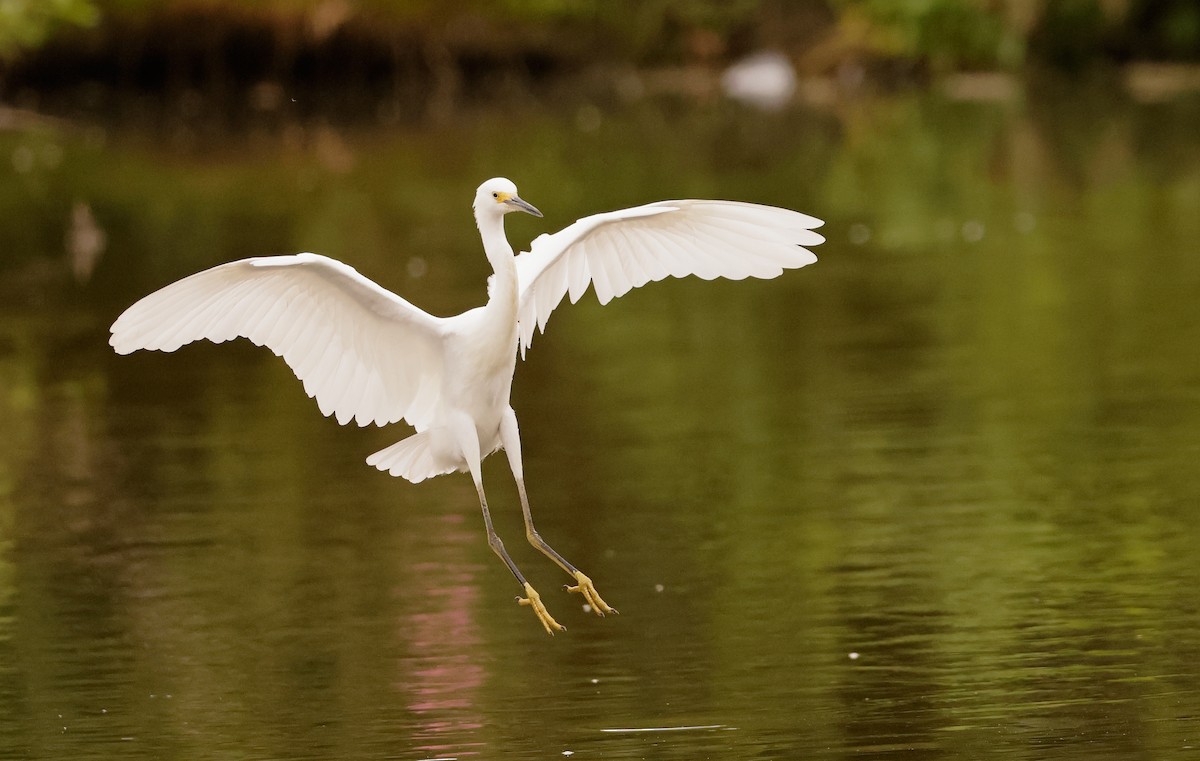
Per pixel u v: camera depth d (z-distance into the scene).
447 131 39.56
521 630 9.98
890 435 14.09
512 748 8.27
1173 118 38.06
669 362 17.27
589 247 7.95
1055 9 48.53
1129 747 7.95
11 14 28.67
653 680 9.12
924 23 48.50
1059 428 14.02
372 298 7.62
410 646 9.78
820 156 33.97
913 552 11.09
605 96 47.09
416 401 7.98
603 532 11.83
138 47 41.88
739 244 7.79
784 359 17.17
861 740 8.20
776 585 10.59
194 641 9.99
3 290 22.09
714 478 13.05
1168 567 10.55
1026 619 9.77
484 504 7.87
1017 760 7.87
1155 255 22.06
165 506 12.84
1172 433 13.68
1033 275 21.11
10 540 12.09
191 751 8.42
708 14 52.53
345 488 13.22
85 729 8.71
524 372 17.14
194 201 29.19
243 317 7.52
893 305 19.67
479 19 46.88
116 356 18.25
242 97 43.12
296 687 9.19
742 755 8.08
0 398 16.55
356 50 44.47
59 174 32.25
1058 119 39.16
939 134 37.16
